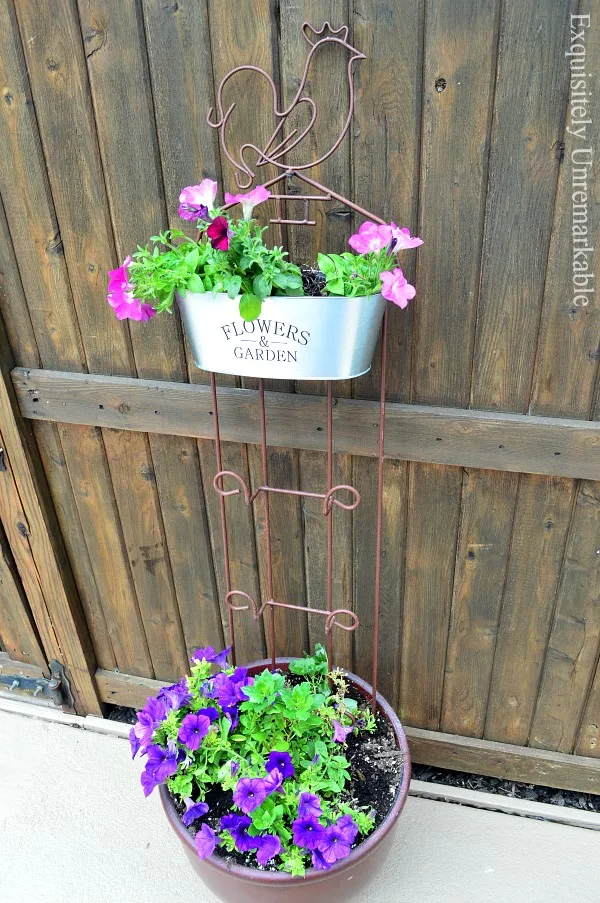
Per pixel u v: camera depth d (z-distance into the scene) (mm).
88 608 1597
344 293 871
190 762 1126
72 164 1088
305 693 1150
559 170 910
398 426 1126
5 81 1046
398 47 890
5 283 1229
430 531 1239
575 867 1312
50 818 1447
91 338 1242
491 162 928
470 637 1340
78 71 1012
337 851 992
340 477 1236
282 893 1033
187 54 962
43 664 1680
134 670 1664
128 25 962
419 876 1305
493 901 1260
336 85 933
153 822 1431
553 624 1271
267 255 871
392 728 1257
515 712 1408
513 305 1010
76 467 1392
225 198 965
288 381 1167
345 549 1311
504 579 1251
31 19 991
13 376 1295
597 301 974
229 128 999
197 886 1311
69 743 1625
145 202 1092
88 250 1159
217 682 1196
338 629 1422
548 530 1175
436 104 911
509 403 1084
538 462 1092
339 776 1121
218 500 1341
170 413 1242
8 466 1379
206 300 894
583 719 1370
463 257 996
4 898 1310
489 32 855
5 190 1138
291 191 1013
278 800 1097
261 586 1424
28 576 1531
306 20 904
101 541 1480
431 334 1062
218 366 963
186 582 1476
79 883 1327
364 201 997
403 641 1391
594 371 1022
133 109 1020
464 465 1130
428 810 1435
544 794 1474
